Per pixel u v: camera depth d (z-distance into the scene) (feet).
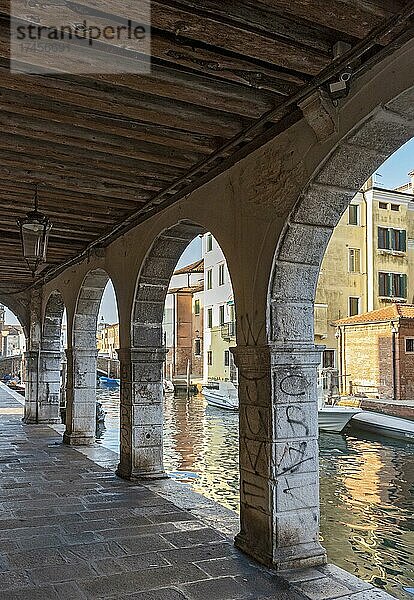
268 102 12.72
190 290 128.98
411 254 80.74
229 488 29.12
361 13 9.55
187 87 11.97
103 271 28.94
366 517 24.57
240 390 14.64
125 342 23.29
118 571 12.95
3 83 12.00
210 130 14.10
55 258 30.73
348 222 78.84
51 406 40.73
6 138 15.24
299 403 13.80
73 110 13.51
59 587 12.10
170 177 17.67
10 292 41.04
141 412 22.63
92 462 26.09
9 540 15.07
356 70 10.89
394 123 11.23
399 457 39.65
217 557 13.82
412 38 10.02
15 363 140.87
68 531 15.84
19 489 20.74
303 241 13.73
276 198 13.74
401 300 79.10
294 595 11.68
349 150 11.96
